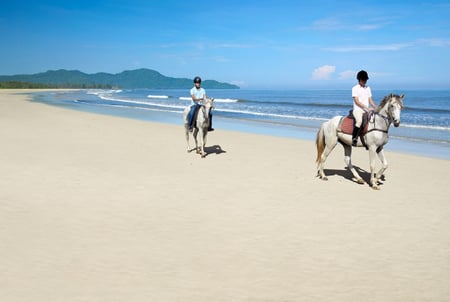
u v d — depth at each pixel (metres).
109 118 28.00
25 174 9.53
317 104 54.19
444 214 7.01
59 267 4.71
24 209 6.92
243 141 17.05
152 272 4.64
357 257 5.18
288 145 15.86
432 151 15.30
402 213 7.06
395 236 5.94
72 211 6.89
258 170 10.77
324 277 4.61
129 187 8.62
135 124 23.91
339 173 10.55
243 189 8.64
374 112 8.77
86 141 15.82
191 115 12.97
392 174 10.55
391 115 8.43
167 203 7.49
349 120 9.12
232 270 4.74
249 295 4.16
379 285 4.44
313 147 15.34
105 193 8.09
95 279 4.42
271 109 43.16
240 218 6.69
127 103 58.34
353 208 7.34
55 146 14.20
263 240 5.71
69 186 8.56
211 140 17.30
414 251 5.39
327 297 4.15
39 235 5.74
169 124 24.47
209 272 4.68
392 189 8.86
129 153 13.19
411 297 4.18
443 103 54.84
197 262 4.94
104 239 5.64
